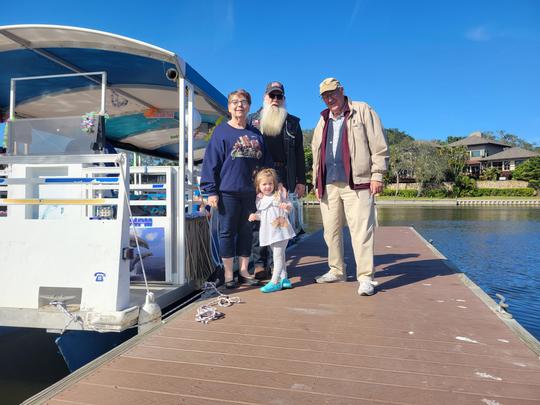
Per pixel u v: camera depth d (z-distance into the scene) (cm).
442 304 342
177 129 808
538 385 199
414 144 5969
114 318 285
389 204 4981
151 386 198
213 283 395
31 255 305
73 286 298
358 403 182
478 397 187
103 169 305
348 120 377
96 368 218
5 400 323
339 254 423
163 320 311
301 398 186
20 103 613
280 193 388
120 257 295
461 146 6206
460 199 5334
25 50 449
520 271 1030
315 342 256
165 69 466
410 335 268
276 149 419
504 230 1988
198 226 452
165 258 399
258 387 197
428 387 197
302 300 354
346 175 378
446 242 1562
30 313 299
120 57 460
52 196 371
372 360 229
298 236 902
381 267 516
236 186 382
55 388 196
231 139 385
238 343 254
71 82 546
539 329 605
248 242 407
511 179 6169
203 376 209
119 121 733
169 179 399
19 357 392
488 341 257
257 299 357
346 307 333
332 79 377
